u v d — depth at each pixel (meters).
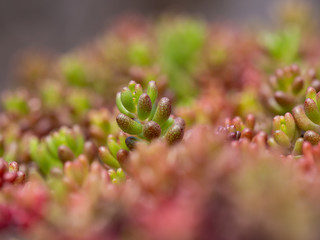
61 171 0.19
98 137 0.21
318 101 0.18
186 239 0.14
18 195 0.16
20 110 0.24
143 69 0.24
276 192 0.14
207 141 0.15
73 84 0.28
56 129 0.24
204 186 0.14
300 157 0.18
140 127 0.18
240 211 0.14
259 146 0.17
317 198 0.14
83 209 0.15
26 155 0.21
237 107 0.23
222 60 0.27
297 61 0.26
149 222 0.14
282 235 0.14
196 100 0.24
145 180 0.15
